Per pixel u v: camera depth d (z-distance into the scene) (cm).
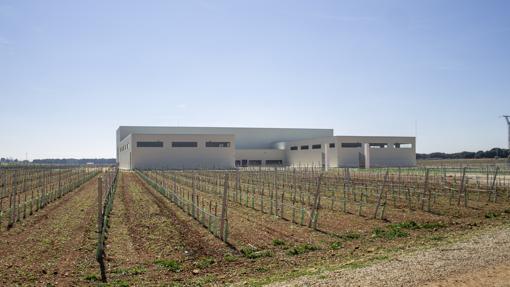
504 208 2139
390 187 3055
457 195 2630
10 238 1491
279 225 1741
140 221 1842
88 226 1719
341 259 1184
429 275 916
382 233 1564
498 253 1087
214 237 1499
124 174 6062
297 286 877
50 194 2747
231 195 2988
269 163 9069
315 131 10056
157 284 981
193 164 7512
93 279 1016
